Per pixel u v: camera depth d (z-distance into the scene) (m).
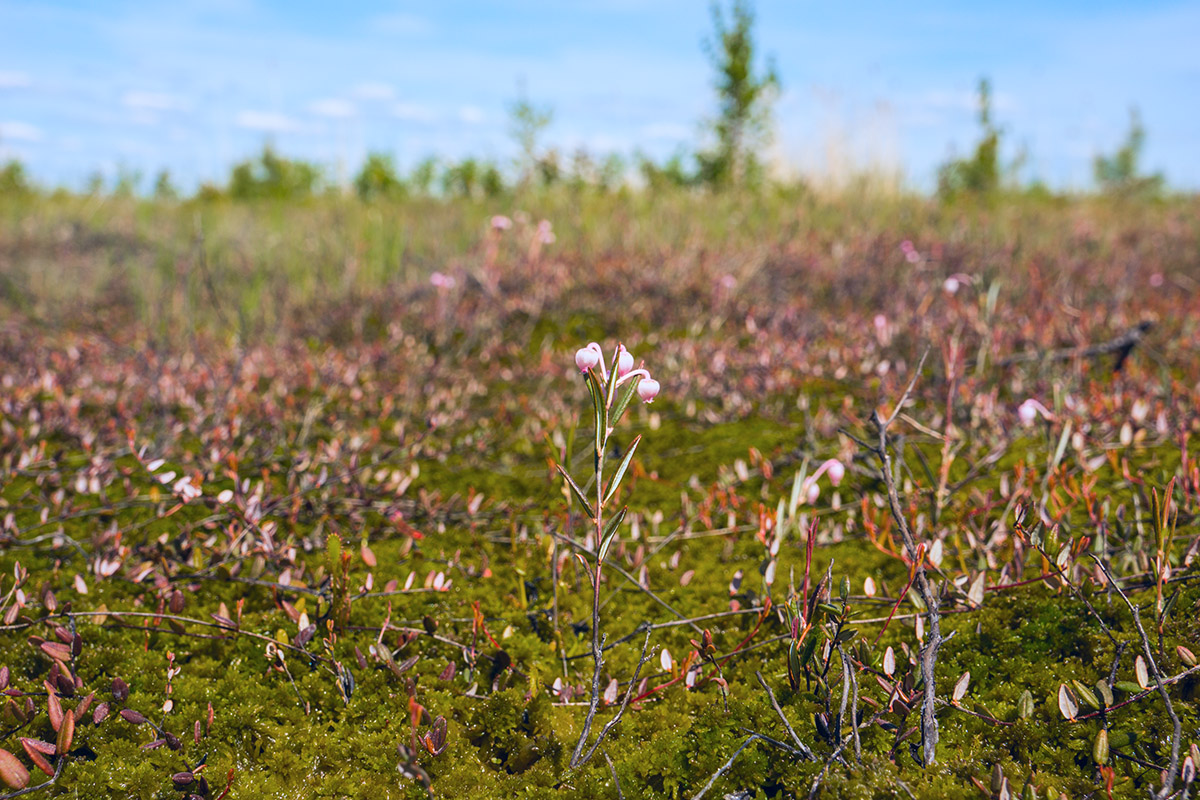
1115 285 6.60
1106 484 3.30
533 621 2.70
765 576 2.35
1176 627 2.18
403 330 6.35
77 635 2.19
